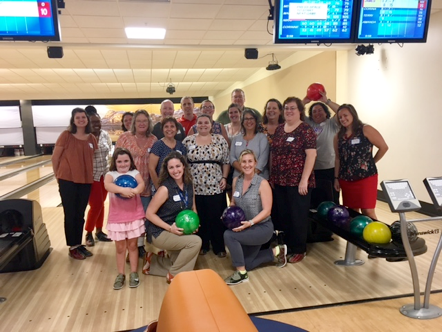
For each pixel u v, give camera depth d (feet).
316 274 9.48
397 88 16.63
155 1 13.60
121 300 8.38
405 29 11.06
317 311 7.58
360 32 10.98
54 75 31.32
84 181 10.71
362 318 7.23
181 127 12.04
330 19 10.89
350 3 10.82
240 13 15.01
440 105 14.30
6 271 10.11
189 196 9.51
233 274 9.16
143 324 7.30
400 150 16.80
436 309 7.33
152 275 9.76
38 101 49.26
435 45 14.35
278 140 10.15
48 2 10.02
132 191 8.77
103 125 51.37
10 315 7.82
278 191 10.48
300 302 7.98
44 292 8.88
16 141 50.11
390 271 9.50
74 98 48.49
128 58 24.88
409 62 15.81
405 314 7.25
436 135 14.60
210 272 4.42
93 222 12.16
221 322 3.34
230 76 36.40
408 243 7.08
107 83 37.76
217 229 10.73
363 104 19.27
